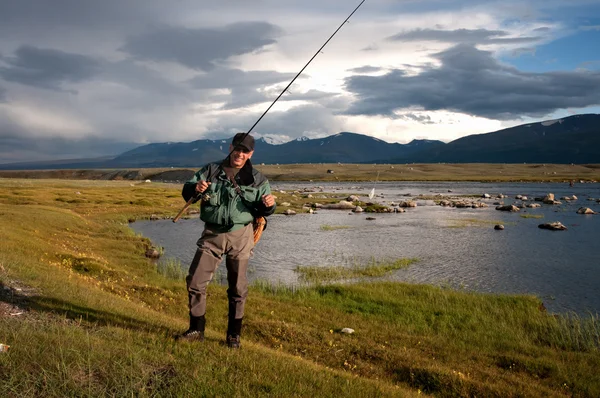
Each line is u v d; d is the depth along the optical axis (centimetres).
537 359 1169
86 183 12450
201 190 636
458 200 7931
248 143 648
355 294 1831
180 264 2639
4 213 3158
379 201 8019
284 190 11938
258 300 1625
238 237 685
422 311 1645
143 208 5847
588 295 2123
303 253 3156
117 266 2250
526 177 18512
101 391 472
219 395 511
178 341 688
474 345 1302
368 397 636
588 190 11494
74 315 796
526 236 3944
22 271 1127
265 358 698
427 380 923
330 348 1083
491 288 2239
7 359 499
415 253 3169
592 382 1039
